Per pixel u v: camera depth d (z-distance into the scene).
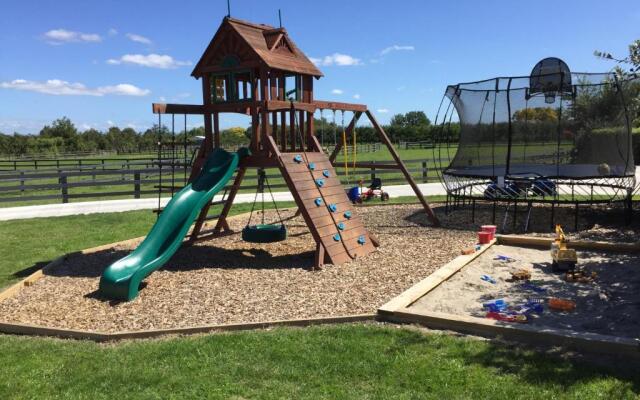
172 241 7.29
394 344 4.50
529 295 5.85
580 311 5.26
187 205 7.74
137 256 6.97
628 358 4.02
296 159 8.21
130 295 6.27
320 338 4.71
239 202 15.78
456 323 4.81
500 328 4.59
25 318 5.84
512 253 7.91
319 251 7.41
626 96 9.62
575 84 10.16
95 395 3.85
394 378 3.87
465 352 4.26
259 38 8.48
